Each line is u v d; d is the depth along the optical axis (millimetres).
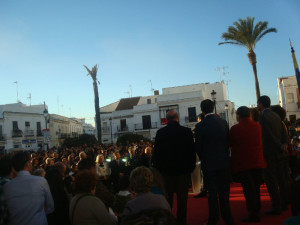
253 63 26688
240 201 6730
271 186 5117
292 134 9758
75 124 71500
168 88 53781
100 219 3377
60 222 4957
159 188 3922
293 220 2217
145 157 10461
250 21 26562
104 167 9766
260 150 4805
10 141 46875
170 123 4949
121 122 51969
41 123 53094
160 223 2598
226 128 4852
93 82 37031
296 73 5352
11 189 3678
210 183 4691
